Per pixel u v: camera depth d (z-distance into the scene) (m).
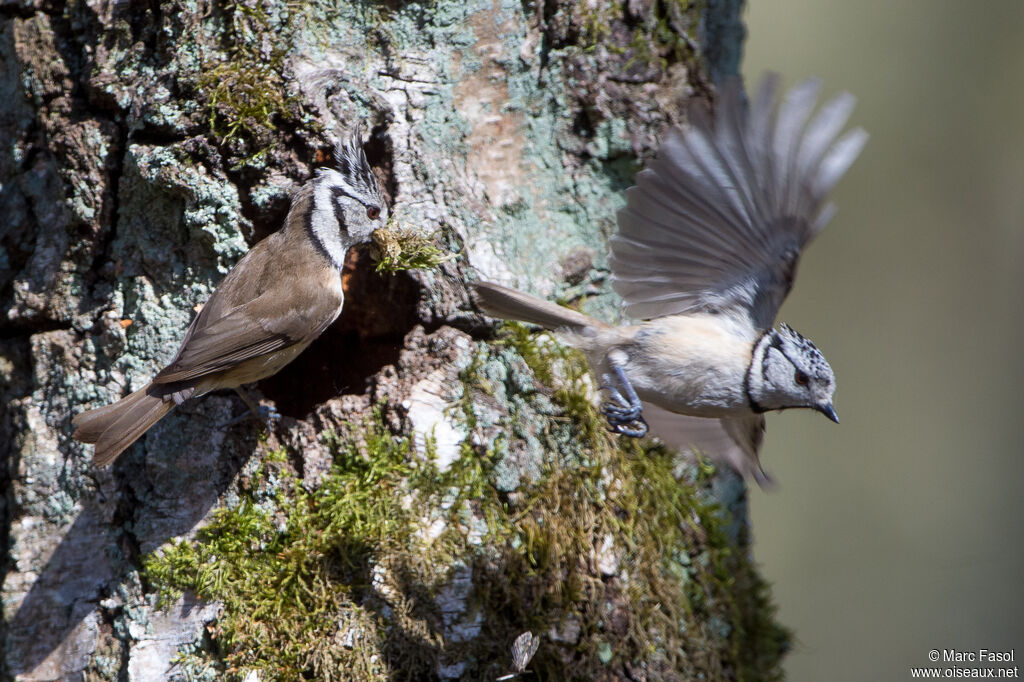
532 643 6.55
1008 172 16.88
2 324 7.54
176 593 6.84
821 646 15.41
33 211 7.47
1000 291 16.84
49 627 7.02
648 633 7.54
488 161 7.70
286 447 7.11
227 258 7.11
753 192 6.35
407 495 6.98
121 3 7.16
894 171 17.02
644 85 7.93
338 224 7.13
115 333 7.15
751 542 9.07
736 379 6.85
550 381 7.62
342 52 7.39
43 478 7.22
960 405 16.83
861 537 16.23
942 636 15.34
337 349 7.96
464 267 7.45
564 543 7.30
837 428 16.97
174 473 7.05
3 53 7.57
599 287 7.96
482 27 7.73
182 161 6.96
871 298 17.16
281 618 6.73
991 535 16.17
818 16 17.02
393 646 6.72
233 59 7.01
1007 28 16.75
